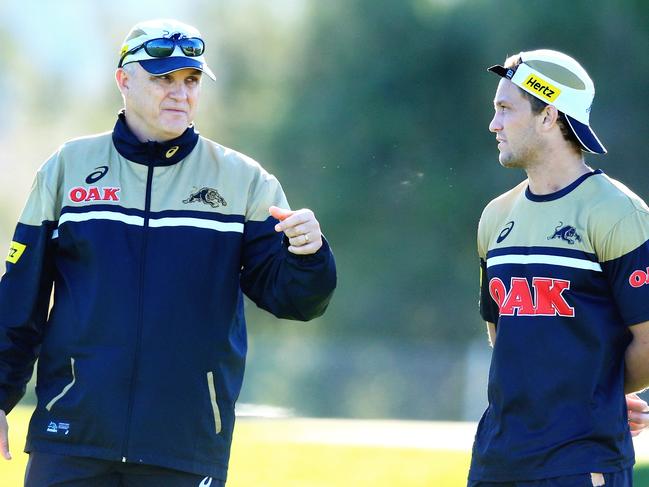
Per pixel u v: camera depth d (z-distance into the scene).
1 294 15.38
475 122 90.69
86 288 15.04
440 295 91.88
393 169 92.12
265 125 97.00
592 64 86.19
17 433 28.89
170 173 15.34
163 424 14.77
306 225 14.47
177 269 15.02
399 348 91.25
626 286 14.30
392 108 92.00
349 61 94.44
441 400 83.88
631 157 84.88
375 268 92.56
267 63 99.19
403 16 92.75
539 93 14.90
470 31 89.19
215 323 15.08
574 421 14.38
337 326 93.94
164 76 15.24
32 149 125.38
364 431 33.19
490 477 14.87
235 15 101.75
